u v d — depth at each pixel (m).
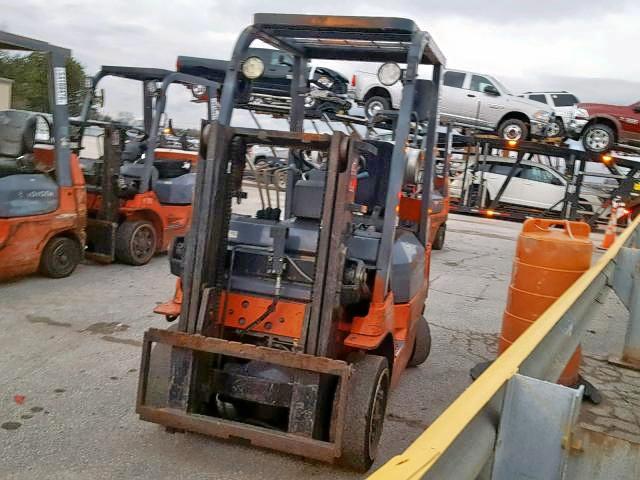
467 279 10.42
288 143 3.70
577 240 5.03
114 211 8.74
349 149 3.37
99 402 4.46
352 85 17.64
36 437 3.90
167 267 9.18
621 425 4.79
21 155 7.18
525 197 20.44
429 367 5.91
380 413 3.90
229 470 3.70
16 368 4.98
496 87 19.30
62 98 7.50
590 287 4.17
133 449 3.84
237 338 3.92
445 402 5.07
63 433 3.98
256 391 3.56
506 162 20.83
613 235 15.48
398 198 3.85
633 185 19.56
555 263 4.98
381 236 3.87
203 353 3.63
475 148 20.05
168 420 3.52
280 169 4.40
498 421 1.88
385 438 4.32
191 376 3.54
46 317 6.32
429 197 5.07
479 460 1.65
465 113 19.33
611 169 20.25
